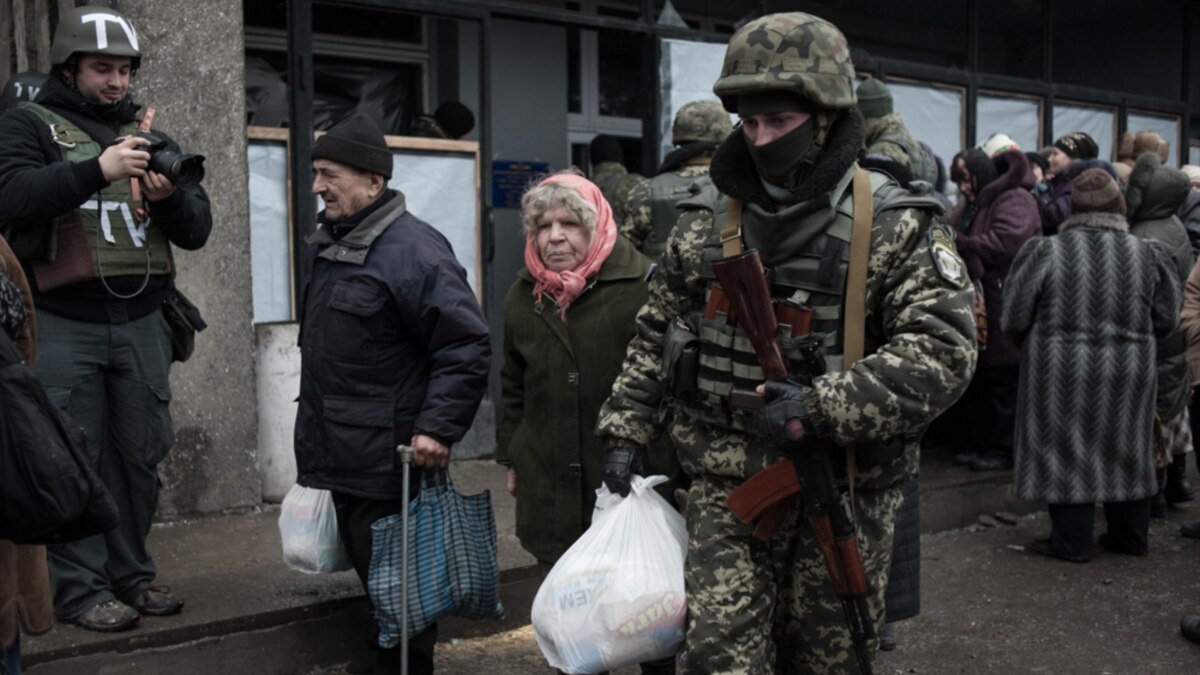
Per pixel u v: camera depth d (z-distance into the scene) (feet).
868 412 7.86
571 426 10.95
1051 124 29.60
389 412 11.36
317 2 19.03
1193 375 17.21
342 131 11.31
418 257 11.30
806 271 8.30
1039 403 17.88
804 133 8.18
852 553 8.20
